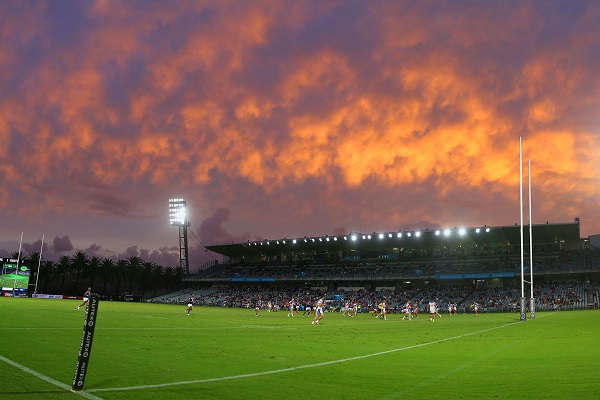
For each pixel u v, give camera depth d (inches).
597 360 604.1
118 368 534.9
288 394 418.0
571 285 3821.4
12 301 2866.6
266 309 3860.7
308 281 4916.3
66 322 1261.1
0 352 620.1
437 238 4485.7
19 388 408.5
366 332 1268.5
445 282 4404.5
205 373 518.0
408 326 1612.9
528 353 710.5
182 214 5984.3
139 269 6919.3
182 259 5989.2
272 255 5516.7
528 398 395.5
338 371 550.3
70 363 551.5
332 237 4635.8
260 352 736.3
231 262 5767.7
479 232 4183.1
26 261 4611.2
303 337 1064.8
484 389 438.6
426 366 593.3
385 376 516.1
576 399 387.5
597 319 1750.7
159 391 417.1
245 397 403.5
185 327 1326.3
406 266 4623.5
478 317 2561.5
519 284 4124.0
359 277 4530.0
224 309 3718.0
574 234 4106.8
